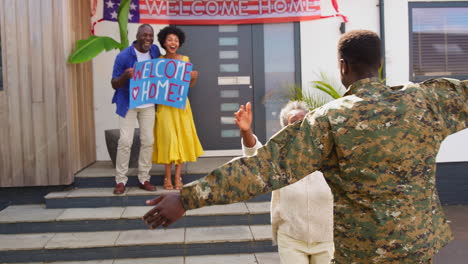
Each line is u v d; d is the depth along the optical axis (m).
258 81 6.70
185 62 5.08
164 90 5.03
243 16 6.53
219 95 6.69
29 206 5.22
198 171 5.54
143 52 5.09
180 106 5.05
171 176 5.46
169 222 1.58
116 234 4.58
